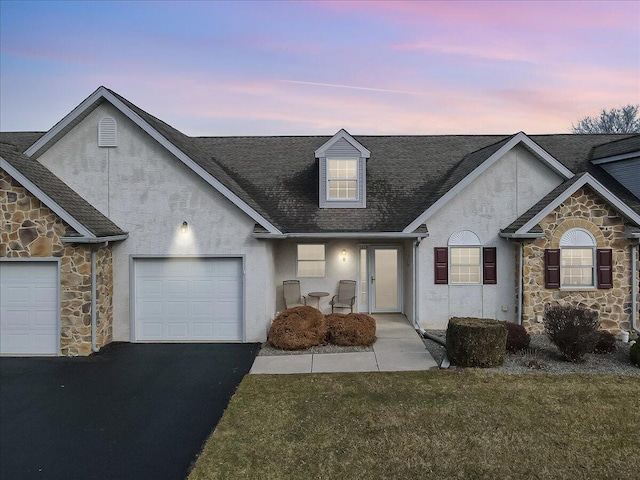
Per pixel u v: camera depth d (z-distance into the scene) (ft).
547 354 36.27
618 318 42.60
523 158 45.11
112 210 41.37
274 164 54.70
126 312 41.47
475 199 45.16
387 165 54.60
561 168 44.11
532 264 42.78
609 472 18.74
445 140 60.39
